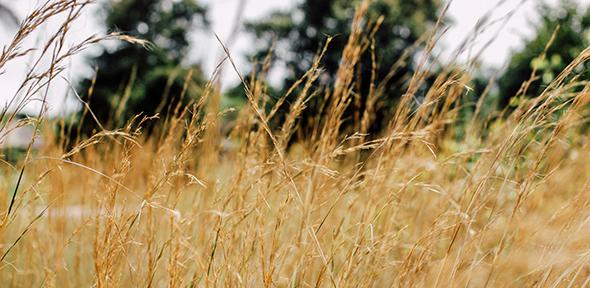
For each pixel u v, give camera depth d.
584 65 1.78
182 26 27.53
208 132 2.02
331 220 1.72
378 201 1.55
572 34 6.30
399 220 1.86
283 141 1.69
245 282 1.33
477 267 1.53
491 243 1.84
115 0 25.77
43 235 2.03
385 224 1.65
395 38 17.86
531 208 1.78
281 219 1.40
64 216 2.00
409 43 18.12
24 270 1.94
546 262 1.38
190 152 1.47
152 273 1.37
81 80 21.55
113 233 1.28
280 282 1.50
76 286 1.90
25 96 1.26
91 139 1.32
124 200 1.34
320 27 21.17
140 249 1.62
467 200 1.57
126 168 1.36
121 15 25.94
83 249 1.98
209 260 1.40
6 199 1.74
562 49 6.29
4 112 1.25
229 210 1.54
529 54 6.60
